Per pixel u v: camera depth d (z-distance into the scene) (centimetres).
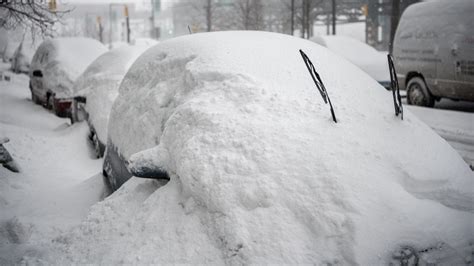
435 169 286
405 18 1146
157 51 469
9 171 661
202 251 262
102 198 518
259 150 283
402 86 1168
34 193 578
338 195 255
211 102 332
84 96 823
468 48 928
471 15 934
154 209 308
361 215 246
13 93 1716
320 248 240
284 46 405
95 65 912
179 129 328
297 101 325
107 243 311
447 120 916
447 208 260
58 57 1202
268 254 242
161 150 332
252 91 331
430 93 1073
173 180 320
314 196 258
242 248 247
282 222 252
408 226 245
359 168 271
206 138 300
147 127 398
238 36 428
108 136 520
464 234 246
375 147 289
